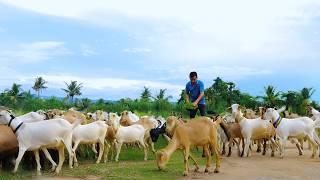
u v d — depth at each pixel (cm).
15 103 6159
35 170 1349
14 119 1269
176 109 4962
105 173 1266
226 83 7281
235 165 1471
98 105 5700
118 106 5562
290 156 1784
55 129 1263
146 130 1842
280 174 1276
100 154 1576
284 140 1709
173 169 1352
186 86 1583
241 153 1877
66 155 1592
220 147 1936
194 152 1895
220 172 1307
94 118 2175
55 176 1227
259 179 1189
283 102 6800
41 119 1464
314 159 1658
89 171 1303
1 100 7000
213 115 1869
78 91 10012
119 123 1816
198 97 1537
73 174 1259
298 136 1712
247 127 1742
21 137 1242
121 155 1830
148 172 1284
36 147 1252
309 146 2131
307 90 6744
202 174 1267
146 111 5588
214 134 1295
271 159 1658
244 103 7075
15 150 1307
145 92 9531
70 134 1303
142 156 1811
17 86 7438
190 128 1259
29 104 5441
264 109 1889
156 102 5684
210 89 7181
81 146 1733
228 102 7150
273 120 1736
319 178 1211
